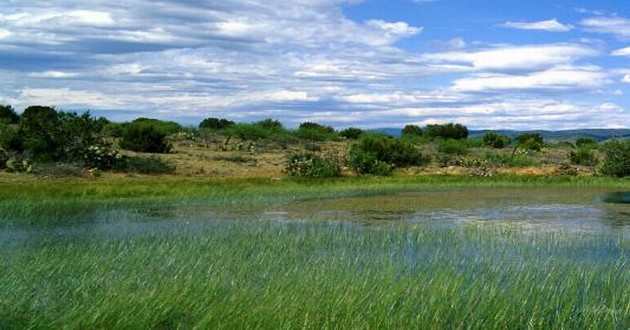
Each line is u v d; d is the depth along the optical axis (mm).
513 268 12648
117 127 51219
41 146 34281
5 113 56562
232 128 57969
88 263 12711
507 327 8922
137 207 23469
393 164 42938
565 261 13453
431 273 12211
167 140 45344
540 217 21625
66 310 9445
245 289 10484
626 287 10914
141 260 13109
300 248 14992
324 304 9453
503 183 35438
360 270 12414
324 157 41938
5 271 11984
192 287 10539
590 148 59562
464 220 20797
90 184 29047
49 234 17203
